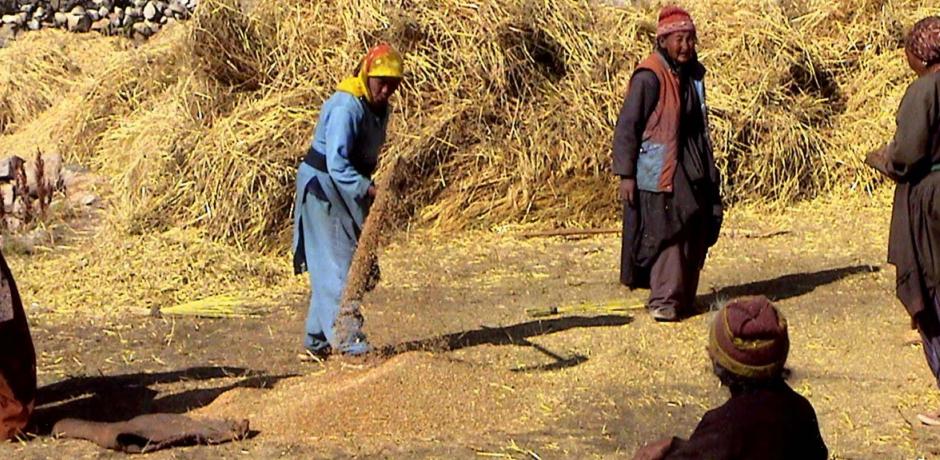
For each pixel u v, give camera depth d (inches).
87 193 454.6
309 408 251.4
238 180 411.8
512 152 445.4
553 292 359.9
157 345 312.5
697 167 318.3
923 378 277.9
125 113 502.6
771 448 136.9
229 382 280.4
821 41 522.9
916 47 244.5
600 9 511.2
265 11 469.7
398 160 278.8
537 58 468.8
